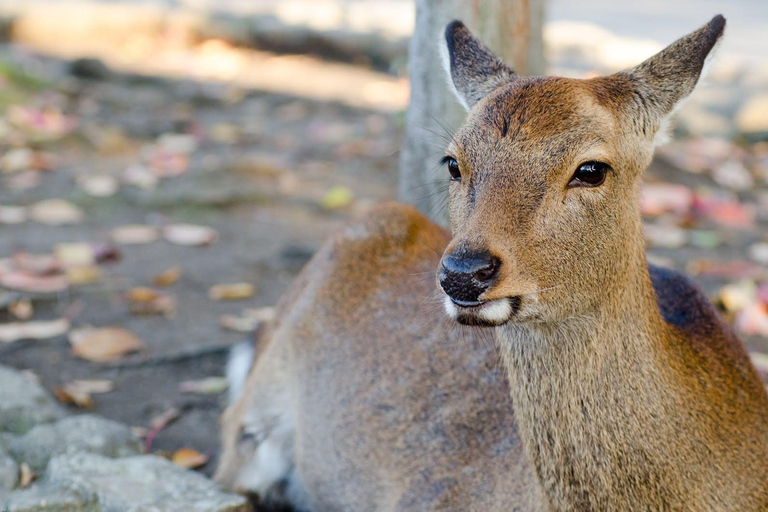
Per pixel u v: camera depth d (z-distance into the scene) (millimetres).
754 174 11758
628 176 4145
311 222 10109
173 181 10961
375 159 12047
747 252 9391
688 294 4910
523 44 6660
